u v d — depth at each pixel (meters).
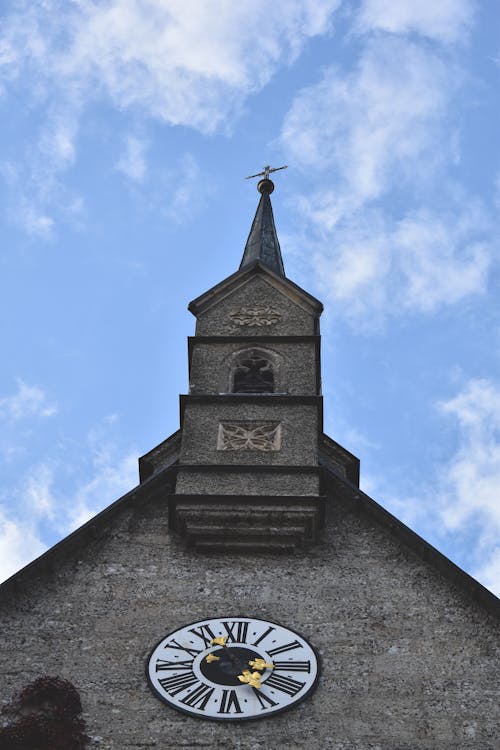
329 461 26.45
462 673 19.91
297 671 19.92
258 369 27.30
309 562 22.47
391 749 18.48
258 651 20.31
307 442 24.72
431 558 22.30
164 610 21.23
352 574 22.17
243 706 19.22
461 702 19.31
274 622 20.95
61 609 21.28
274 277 29.36
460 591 21.72
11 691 19.50
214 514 22.95
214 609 21.25
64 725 18.67
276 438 24.88
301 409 25.52
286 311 28.56
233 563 22.39
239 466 23.95
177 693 19.47
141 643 20.55
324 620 21.03
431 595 21.67
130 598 21.52
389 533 23.09
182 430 25.66
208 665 20.05
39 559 22.00
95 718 18.98
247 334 27.91
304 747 18.50
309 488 23.53
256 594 21.59
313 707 19.22
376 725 18.91
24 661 20.11
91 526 22.91
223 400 25.70
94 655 20.25
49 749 18.27
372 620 21.05
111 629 20.83
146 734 18.70
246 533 22.77
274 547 22.67
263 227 34.31
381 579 22.06
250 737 18.67
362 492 23.91
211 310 28.69
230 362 27.12
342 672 19.91
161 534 23.16
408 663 20.09
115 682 19.70
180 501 23.14
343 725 18.89
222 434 24.98
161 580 21.95
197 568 22.25
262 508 22.97
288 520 22.88
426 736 18.72
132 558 22.55
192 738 18.64
